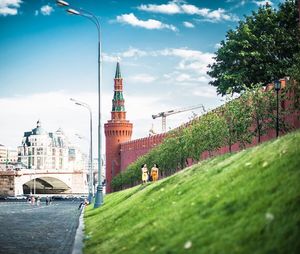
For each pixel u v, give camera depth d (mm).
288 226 6660
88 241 14250
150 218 12648
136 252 9672
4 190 125312
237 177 10992
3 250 13250
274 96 26828
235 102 28359
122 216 16469
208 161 18078
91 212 30344
